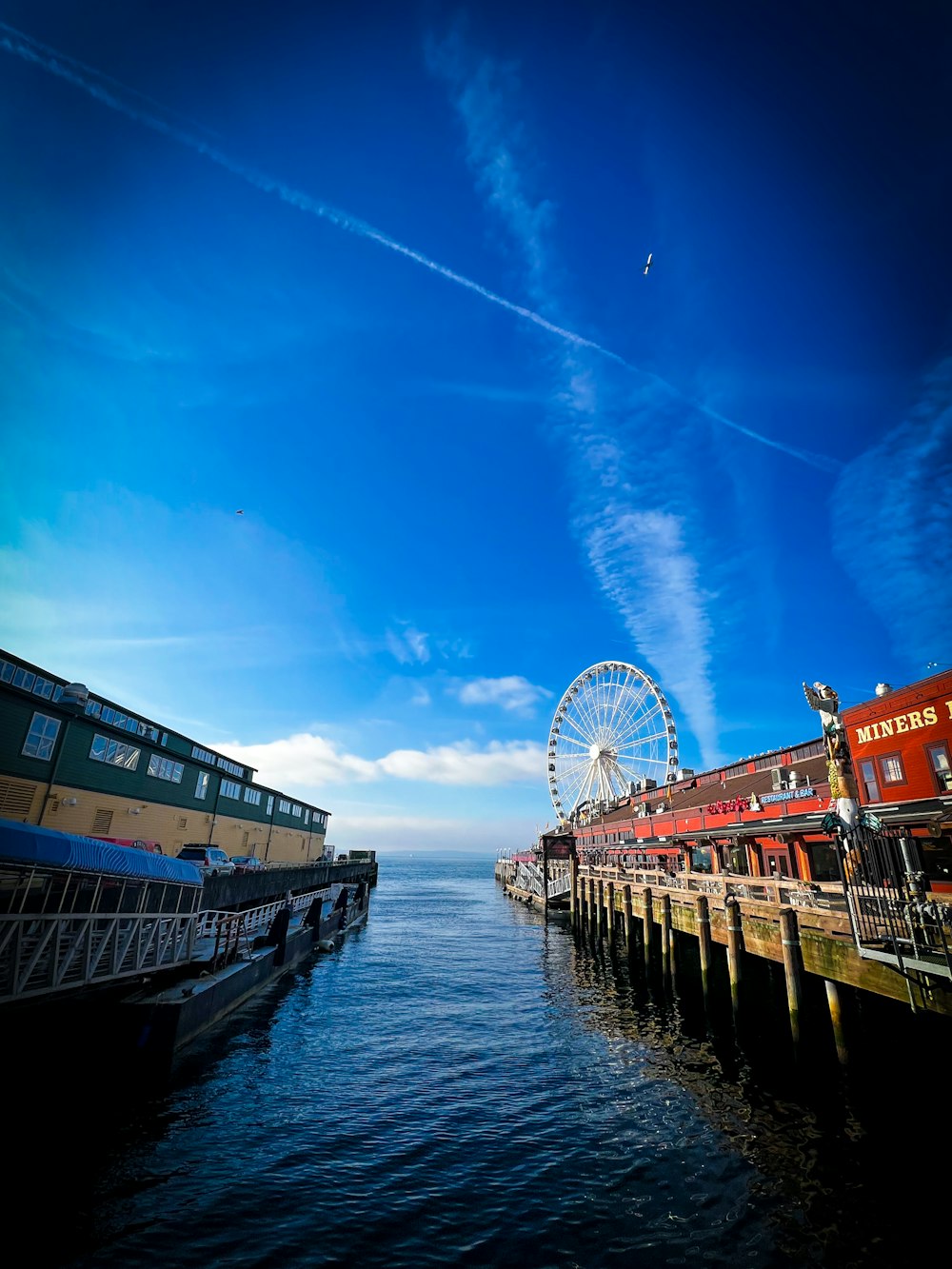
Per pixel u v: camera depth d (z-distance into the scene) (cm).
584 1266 966
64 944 1761
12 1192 1082
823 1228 1058
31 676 3108
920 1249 995
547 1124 1481
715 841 3772
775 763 4200
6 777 2733
